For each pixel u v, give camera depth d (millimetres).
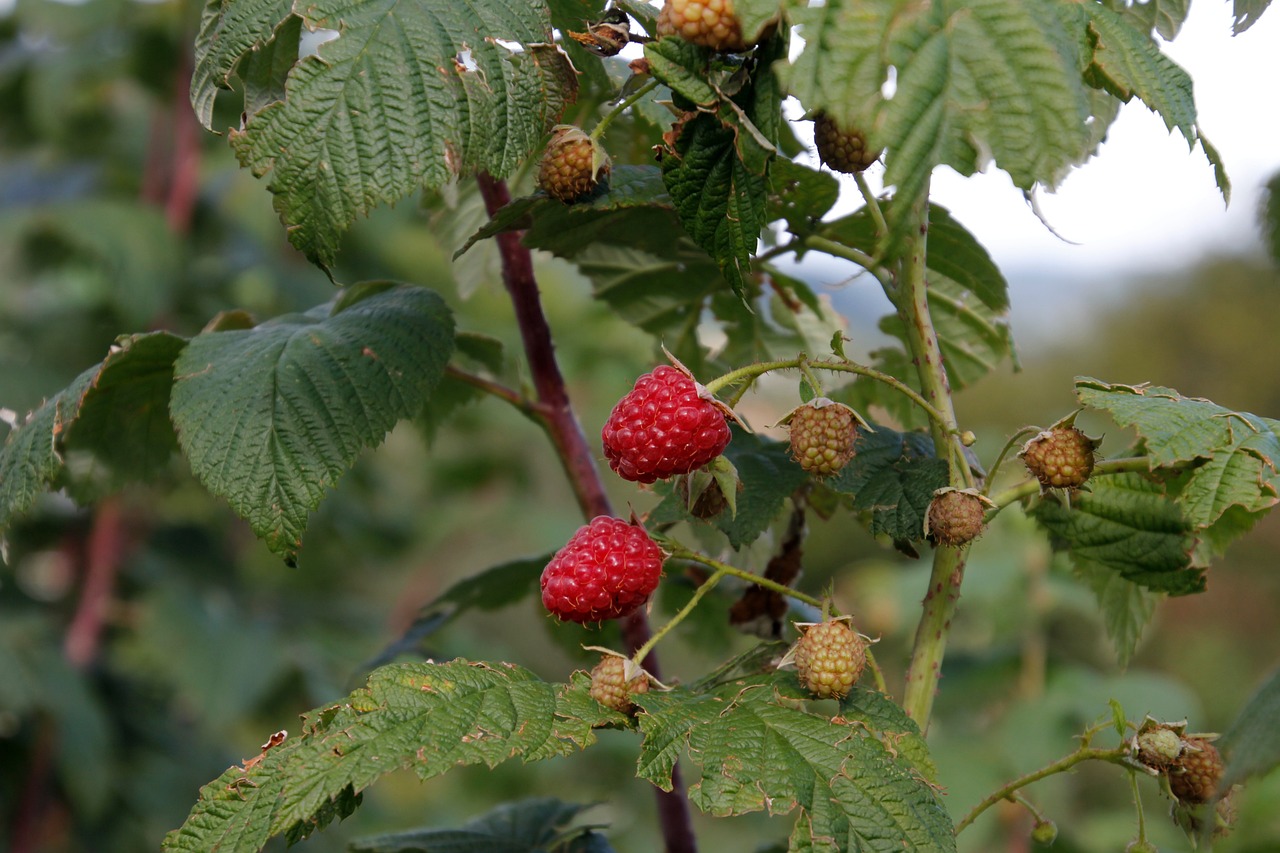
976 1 553
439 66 580
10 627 1169
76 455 658
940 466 605
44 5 1395
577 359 1724
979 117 550
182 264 1347
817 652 575
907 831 556
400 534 1611
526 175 690
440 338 626
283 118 576
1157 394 583
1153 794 1225
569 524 1774
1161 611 1828
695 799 557
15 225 1268
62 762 1106
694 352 708
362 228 1488
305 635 1413
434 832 681
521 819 688
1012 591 1074
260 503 601
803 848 552
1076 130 549
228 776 570
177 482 1284
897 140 548
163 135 1466
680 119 574
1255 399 2422
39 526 1335
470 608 716
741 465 625
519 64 585
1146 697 1046
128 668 1429
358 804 582
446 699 569
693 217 580
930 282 683
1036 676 1069
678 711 572
